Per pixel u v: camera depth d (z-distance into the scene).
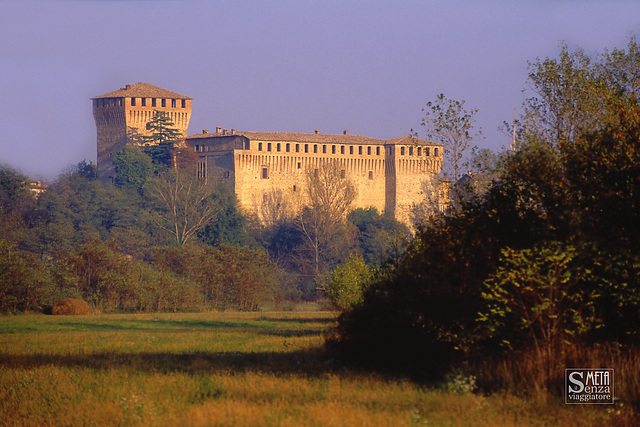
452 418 46.69
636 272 59.28
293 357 80.69
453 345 68.06
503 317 64.44
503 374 58.38
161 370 70.88
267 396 54.84
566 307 60.75
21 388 61.97
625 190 62.25
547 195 67.12
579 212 62.00
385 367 71.06
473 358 65.06
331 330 90.94
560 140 69.94
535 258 59.84
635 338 62.12
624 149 63.38
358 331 75.69
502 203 70.12
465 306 67.25
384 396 54.38
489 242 68.81
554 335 59.34
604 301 62.22
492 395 53.78
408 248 75.75
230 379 63.16
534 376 56.56
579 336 60.44
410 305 70.75
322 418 46.22
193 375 67.31
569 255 58.75
